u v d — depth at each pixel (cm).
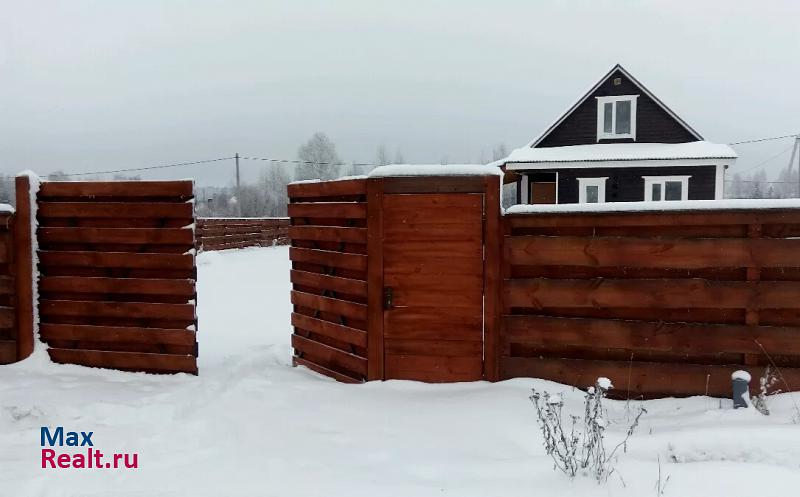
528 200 2112
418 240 468
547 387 446
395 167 470
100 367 539
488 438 374
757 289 417
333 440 373
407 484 307
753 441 338
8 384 493
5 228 534
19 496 302
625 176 1938
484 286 460
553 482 307
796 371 416
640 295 436
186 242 519
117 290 528
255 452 355
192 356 525
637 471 314
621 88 2027
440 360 470
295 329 583
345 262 500
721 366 428
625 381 442
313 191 543
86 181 529
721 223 419
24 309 538
